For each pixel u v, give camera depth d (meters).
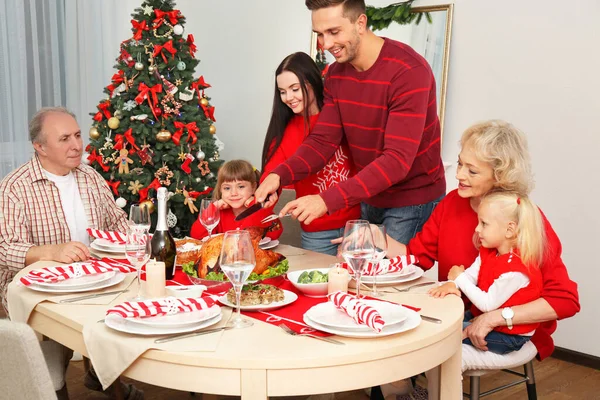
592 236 3.34
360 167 2.66
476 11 3.73
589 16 3.27
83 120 5.28
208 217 2.34
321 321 1.54
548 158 3.48
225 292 1.83
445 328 1.56
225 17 5.42
